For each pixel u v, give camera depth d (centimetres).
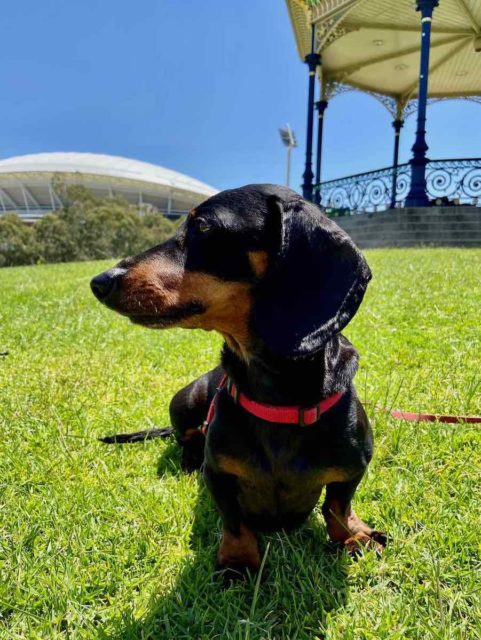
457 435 63
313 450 41
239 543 44
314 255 40
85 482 57
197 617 38
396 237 308
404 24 327
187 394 61
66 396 81
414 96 424
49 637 37
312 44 340
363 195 361
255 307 41
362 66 379
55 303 161
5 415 74
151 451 65
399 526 48
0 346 112
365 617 38
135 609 40
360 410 44
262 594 41
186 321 43
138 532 49
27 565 44
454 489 52
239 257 41
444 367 84
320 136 394
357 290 40
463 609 38
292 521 46
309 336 39
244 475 43
